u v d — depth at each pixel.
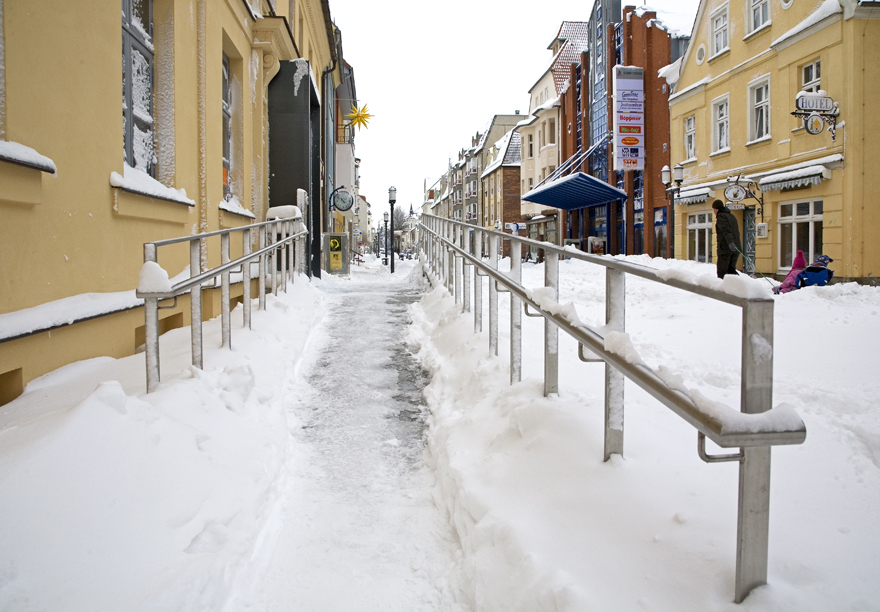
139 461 2.67
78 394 3.55
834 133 14.47
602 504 2.29
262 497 3.02
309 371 5.79
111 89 4.93
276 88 12.62
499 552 2.35
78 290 4.40
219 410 3.70
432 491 3.44
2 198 3.41
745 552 1.66
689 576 1.80
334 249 20.14
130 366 4.37
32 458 2.32
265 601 2.47
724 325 6.76
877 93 13.99
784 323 6.85
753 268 17.67
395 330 7.67
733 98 18.77
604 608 1.77
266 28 10.70
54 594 1.92
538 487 2.60
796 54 15.72
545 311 3.14
